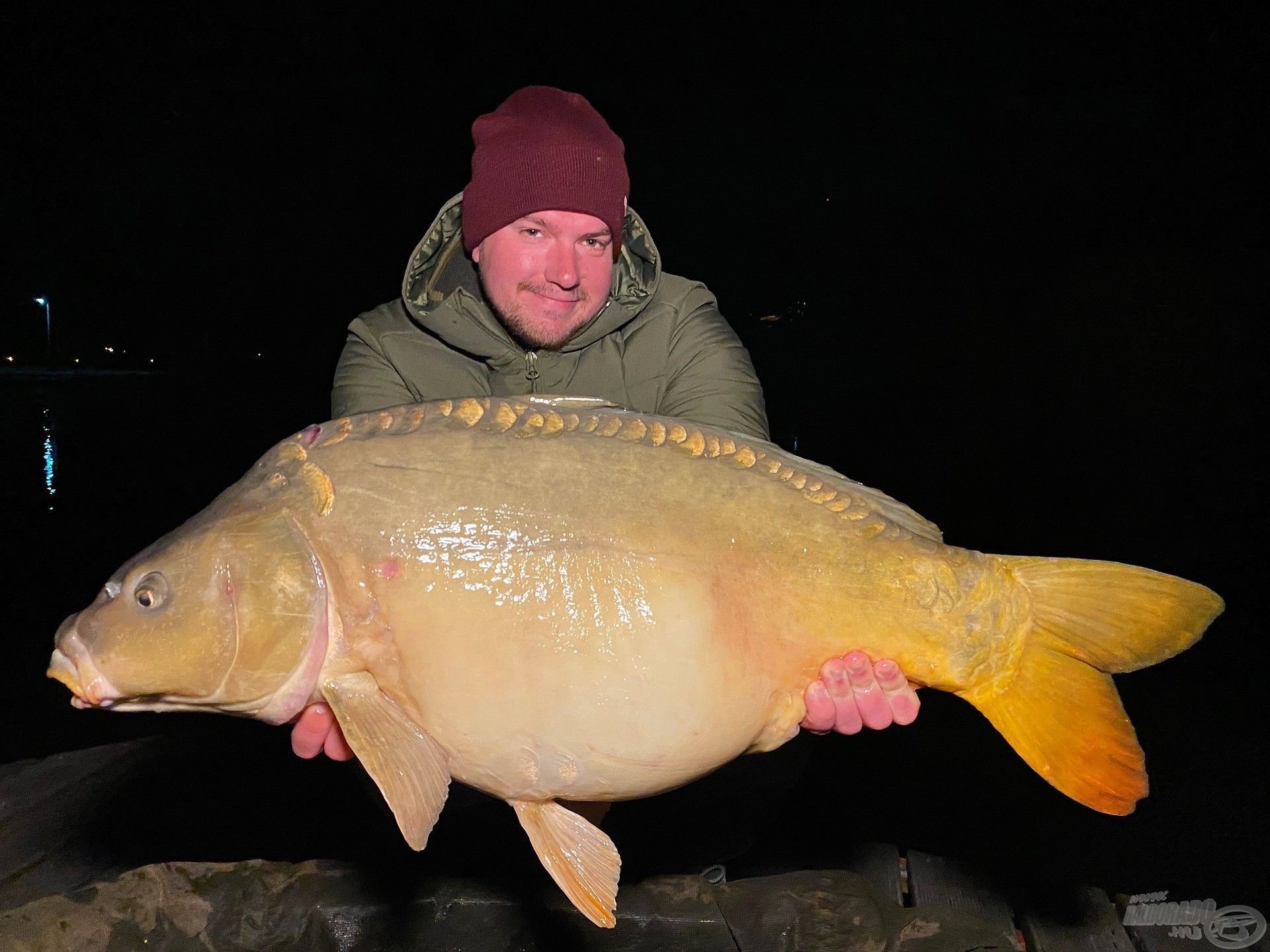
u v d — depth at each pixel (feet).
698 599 2.62
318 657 2.60
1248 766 5.96
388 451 2.64
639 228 3.67
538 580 2.57
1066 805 5.49
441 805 2.57
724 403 3.71
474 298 3.69
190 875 3.63
